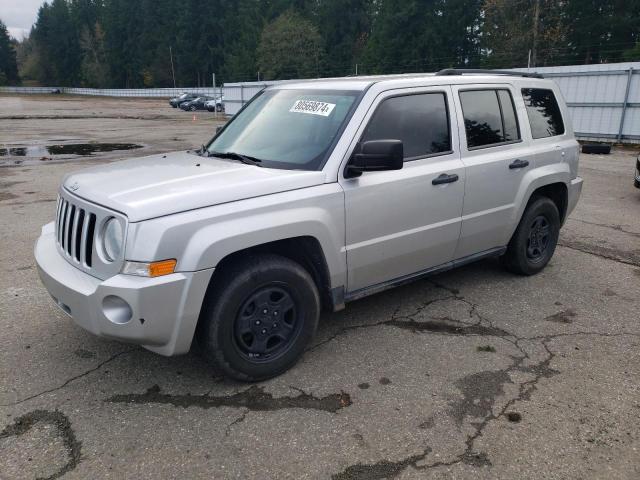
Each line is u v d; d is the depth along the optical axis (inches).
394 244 154.9
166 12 3654.0
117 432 115.5
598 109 712.4
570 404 126.3
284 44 2576.3
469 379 136.9
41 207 324.2
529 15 1628.9
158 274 113.7
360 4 2753.4
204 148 173.3
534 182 193.2
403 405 125.8
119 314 115.3
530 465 106.7
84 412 122.3
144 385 133.4
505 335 160.9
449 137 168.9
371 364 143.8
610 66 689.6
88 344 153.1
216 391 131.0
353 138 144.4
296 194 132.6
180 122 1242.6
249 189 127.2
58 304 131.8
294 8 3164.4
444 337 159.3
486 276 209.6
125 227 114.2
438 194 162.6
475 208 175.9
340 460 107.7
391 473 104.3
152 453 109.3
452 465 106.5
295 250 143.3
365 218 145.8
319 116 153.3
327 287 144.5
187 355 147.6
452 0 1893.5
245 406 125.1
